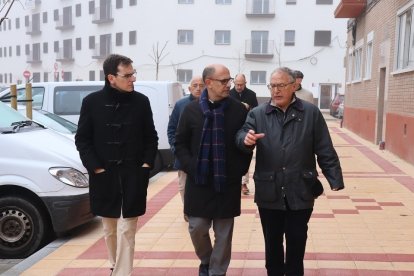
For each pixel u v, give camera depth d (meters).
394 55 14.04
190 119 4.52
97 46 51.72
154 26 45.44
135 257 5.62
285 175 4.23
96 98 4.58
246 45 44.69
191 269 5.23
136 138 4.60
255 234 6.45
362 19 20.25
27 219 6.22
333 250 5.75
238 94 8.04
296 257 4.36
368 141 18.33
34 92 12.89
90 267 5.36
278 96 4.20
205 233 4.60
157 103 12.10
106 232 4.79
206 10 44.72
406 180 10.27
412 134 12.07
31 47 62.19
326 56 44.19
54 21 58.00
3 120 6.94
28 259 5.69
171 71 45.44
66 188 6.21
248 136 4.09
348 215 7.38
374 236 6.31
